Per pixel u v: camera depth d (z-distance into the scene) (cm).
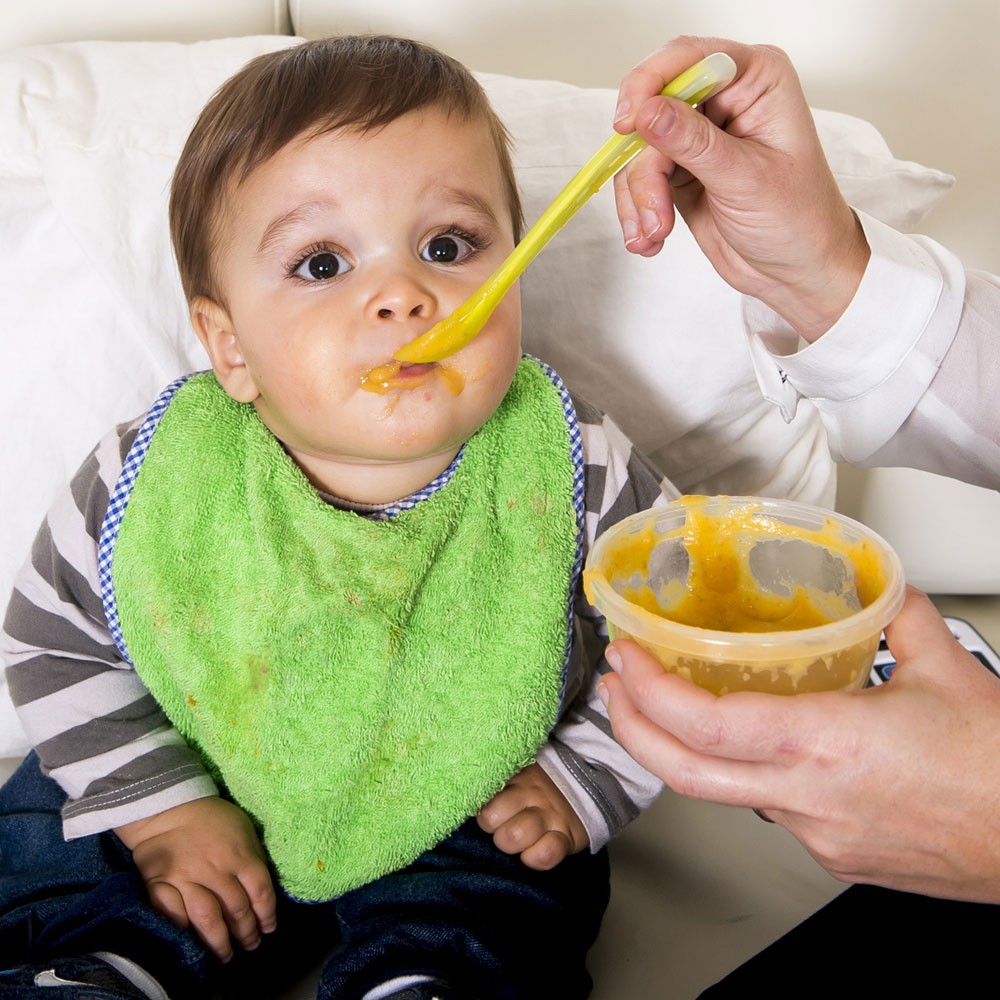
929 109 121
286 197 75
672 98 64
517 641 88
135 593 87
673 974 87
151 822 86
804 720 56
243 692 86
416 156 75
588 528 93
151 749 89
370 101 76
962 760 56
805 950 77
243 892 84
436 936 78
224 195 78
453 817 87
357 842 87
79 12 108
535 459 91
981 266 127
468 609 88
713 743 57
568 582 90
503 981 77
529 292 102
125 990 73
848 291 78
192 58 99
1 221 92
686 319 103
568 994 82
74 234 92
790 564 71
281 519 86
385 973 75
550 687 89
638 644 62
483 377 76
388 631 84
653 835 100
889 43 118
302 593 84
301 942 91
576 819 89
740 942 89
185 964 78
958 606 132
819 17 117
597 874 90
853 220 78
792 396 89
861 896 81
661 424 108
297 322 75
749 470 113
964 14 117
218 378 88
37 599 90
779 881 95
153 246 94
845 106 121
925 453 86
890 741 56
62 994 71
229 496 87
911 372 79
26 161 92
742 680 59
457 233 77
